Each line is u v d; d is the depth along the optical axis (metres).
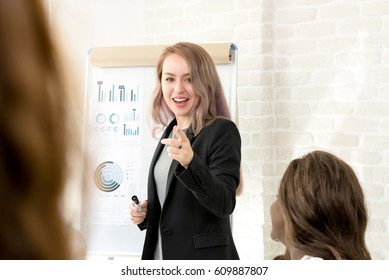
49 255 0.24
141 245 2.83
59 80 0.25
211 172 2.14
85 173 0.27
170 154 1.93
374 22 3.06
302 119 3.19
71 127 0.25
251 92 3.26
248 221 3.25
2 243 0.23
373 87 3.06
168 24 3.49
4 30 0.24
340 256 1.30
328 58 3.14
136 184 2.89
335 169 1.38
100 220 2.87
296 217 1.35
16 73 0.24
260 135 3.23
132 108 2.95
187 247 2.12
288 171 1.42
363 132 3.07
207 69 2.36
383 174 3.03
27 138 0.23
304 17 3.19
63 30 0.29
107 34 3.57
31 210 0.24
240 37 3.28
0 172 0.23
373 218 3.03
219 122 2.24
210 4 3.36
